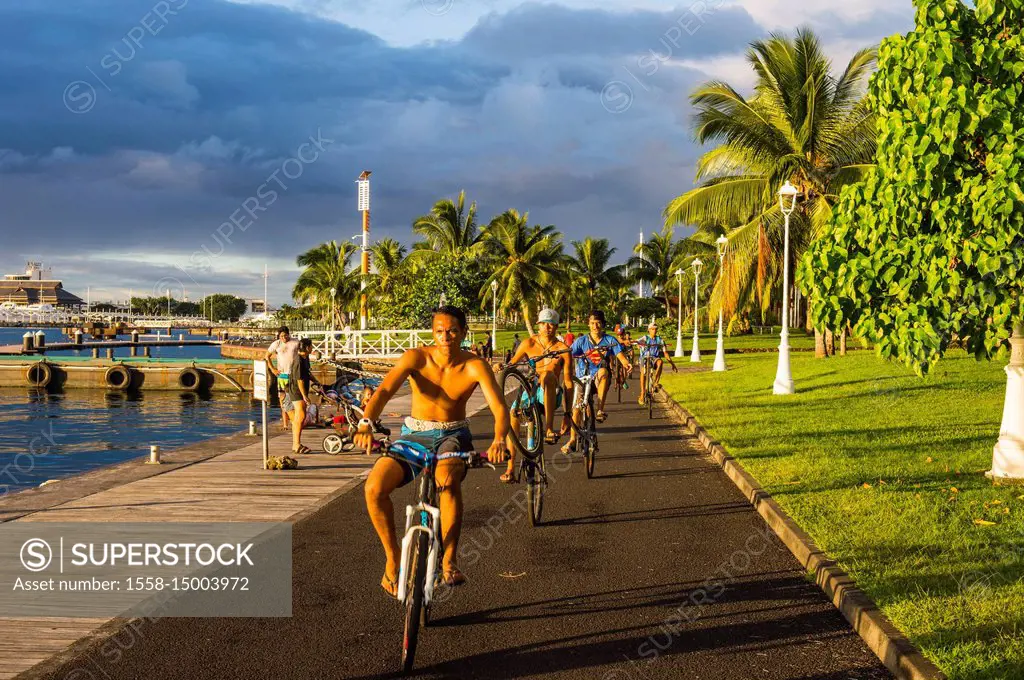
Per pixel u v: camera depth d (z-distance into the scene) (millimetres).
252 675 4574
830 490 9023
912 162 7582
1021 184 7148
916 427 13906
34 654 4879
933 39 7770
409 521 4867
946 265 7633
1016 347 9516
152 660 4789
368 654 4887
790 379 21219
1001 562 6207
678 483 10406
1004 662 4375
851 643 5059
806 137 32656
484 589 6121
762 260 33500
